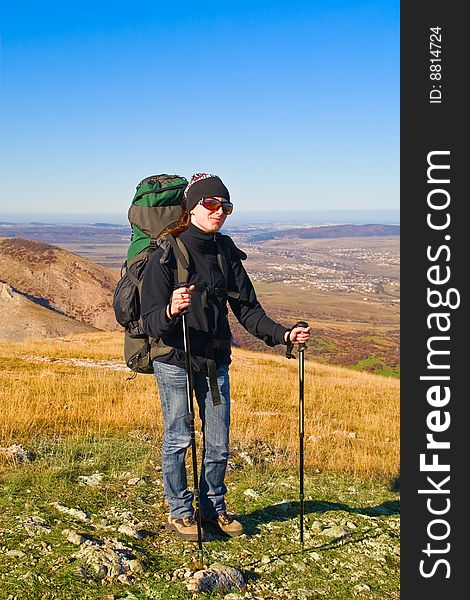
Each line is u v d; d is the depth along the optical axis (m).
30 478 5.64
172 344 4.14
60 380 13.46
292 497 6.07
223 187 4.12
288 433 9.92
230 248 4.35
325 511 5.71
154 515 5.00
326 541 4.91
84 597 3.58
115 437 7.86
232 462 7.15
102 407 9.88
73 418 8.84
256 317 4.47
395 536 5.22
